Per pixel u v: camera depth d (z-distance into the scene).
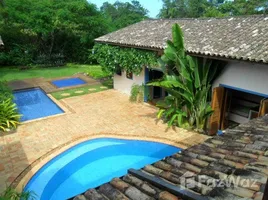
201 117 11.09
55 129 11.52
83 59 30.12
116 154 10.02
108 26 28.91
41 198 7.40
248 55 8.53
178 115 11.41
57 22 24.56
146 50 13.52
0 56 25.67
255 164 3.54
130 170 3.70
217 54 9.33
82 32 27.83
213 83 11.09
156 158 9.88
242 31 10.99
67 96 16.75
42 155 9.21
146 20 18.97
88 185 8.34
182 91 11.11
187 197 2.72
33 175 8.11
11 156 9.12
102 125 12.01
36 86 19.31
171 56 10.07
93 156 9.78
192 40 11.70
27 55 27.34
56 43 28.95
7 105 12.09
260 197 2.61
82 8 25.83
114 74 17.91
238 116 12.81
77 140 10.43
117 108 14.37
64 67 27.58
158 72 15.17
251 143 4.58
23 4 23.70
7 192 5.75
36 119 12.79
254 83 9.52
